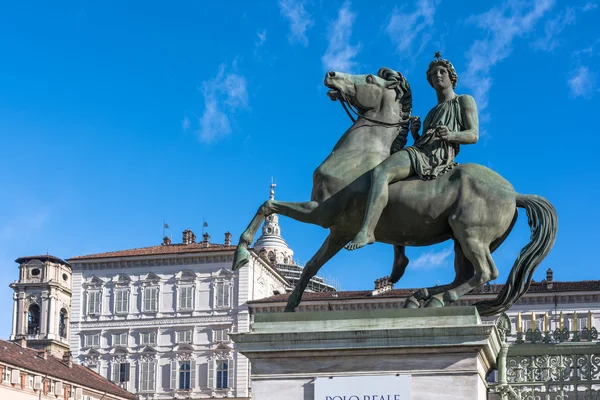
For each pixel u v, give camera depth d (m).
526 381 7.77
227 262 55.53
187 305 55.53
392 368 6.34
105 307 56.88
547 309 43.41
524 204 7.06
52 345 72.00
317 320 6.54
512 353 7.85
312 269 7.33
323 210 7.07
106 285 57.19
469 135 7.06
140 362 55.50
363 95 7.37
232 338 6.53
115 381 55.59
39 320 74.00
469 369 6.22
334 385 6.36
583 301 43.19
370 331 6.35
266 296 58.12
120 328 56.31
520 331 7.93
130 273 57.03
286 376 6.46
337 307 46.12
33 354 47.44
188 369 54.59
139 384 55.12
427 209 6.95
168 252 56.56
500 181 7.02
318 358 6.45
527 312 43.66
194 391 54.03
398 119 7.38
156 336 55.62
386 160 7.03
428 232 7.04
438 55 7.45
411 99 7.49
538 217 7.00
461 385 6.21
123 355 55.88
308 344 6.43
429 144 7.11
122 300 56.75
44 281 74.06
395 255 7.55
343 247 7.37
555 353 7.79
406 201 6.97
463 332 6.23
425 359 6.31
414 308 6.45
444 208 6.93
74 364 52.16
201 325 54.94
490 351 6.62
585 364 7.74
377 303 45.31
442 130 7.02
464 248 6.88
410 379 6.28
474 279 6.84
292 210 7.14
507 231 7.05
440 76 7.38
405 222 7.01
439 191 6.96
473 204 6.88
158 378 54.94
